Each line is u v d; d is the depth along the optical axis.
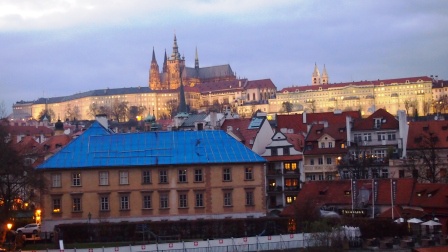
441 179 170.88
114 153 148.00
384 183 147.25
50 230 142.38
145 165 144.50
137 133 153.50
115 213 143.62
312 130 193.25
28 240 134.12
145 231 131.38
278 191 180.12
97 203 143.75
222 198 145.38
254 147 189.62
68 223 138.88
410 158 176.25
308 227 124.12
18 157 139.12
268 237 116.06
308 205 134.62
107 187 144.12
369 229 127.12
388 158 180.00
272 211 178.62
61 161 145.62
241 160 146.50
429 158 174.50
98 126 155.88
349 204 147.38
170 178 145.00
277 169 182.38
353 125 191.00
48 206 143.50
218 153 148.25
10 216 138.88
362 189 147.00
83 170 144.25
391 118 189.12
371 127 187.75
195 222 136.00
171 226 135.88
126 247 110.12
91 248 112.44
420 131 187.75
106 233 133.25
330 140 187.12
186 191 144.62
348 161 180.62
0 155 134.38
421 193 142.25
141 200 144.12
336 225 120.81
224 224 135.75
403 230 127.56
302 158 183.75
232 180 145.88
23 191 161.12
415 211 138.38
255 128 195.38
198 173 145.62
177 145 150.12
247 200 146.00
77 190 143.88
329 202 149.00
